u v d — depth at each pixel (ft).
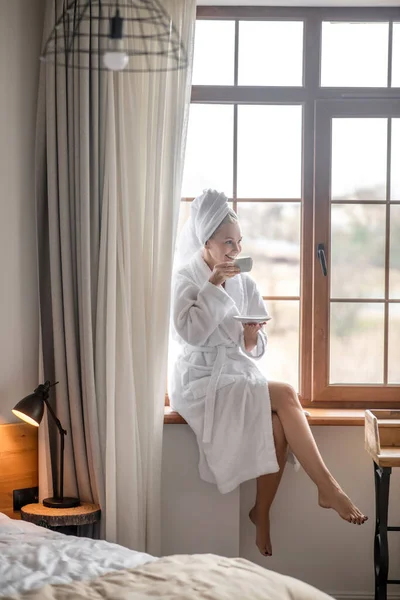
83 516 9.73
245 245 11.79
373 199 11.66
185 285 10.80
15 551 7.57
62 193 10.33
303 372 11.73
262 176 11.74
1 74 10.31
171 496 10.78
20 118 10.50
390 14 11.55
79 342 10.50
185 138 10.69
